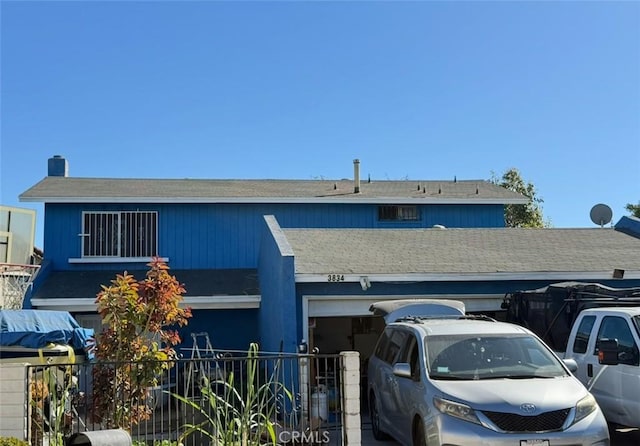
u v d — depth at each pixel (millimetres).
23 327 10914
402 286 13586
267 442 8414
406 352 8883
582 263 14305
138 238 18812
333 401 11148
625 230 17906
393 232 16922
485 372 7902
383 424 9633
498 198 21000
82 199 18375
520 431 6863
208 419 7398
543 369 8047
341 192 20984
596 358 8984
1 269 16516
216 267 19109
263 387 7836
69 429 8086
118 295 7762
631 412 8258
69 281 17219
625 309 8961
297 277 12867
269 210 19688
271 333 14500
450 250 15203
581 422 7008
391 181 24141
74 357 11086
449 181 24656
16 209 20016
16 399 7039
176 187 20406
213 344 17125
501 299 13867
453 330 8711
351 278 13062
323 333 16969
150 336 8266
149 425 9461
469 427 6930
